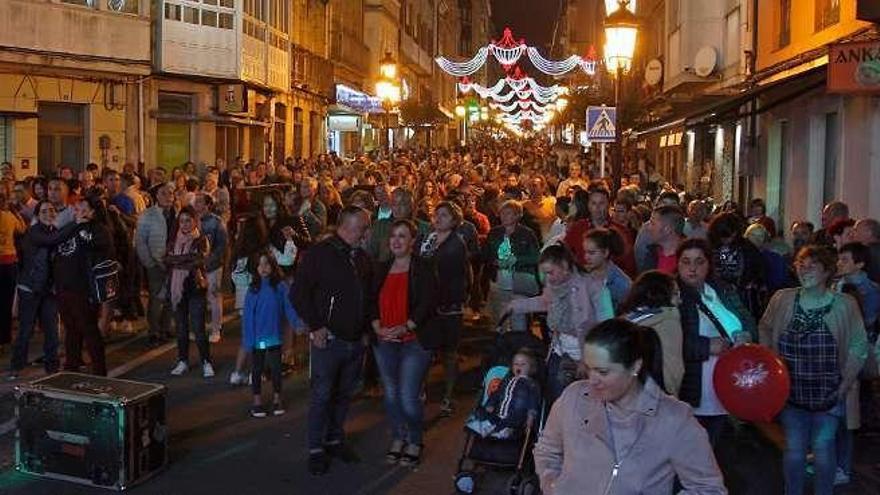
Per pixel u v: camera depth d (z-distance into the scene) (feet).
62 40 76.54
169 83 89.61
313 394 25.94
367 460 27.12
